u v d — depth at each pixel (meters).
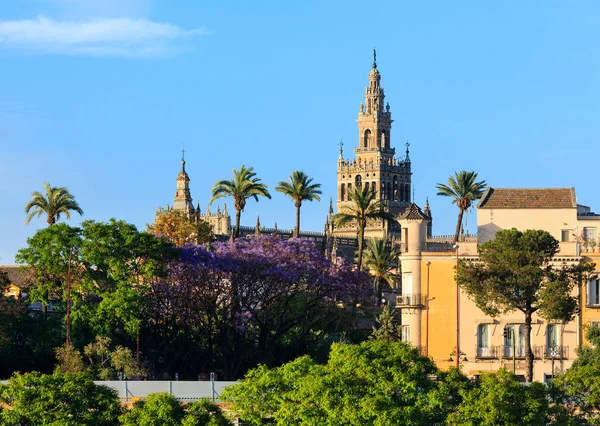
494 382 190.62
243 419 190.50
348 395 186.50
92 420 188.38
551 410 192.25
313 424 184.38
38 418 187.00
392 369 190.62
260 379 193.25
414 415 184.62
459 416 187.00
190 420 184.75
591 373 195.75
